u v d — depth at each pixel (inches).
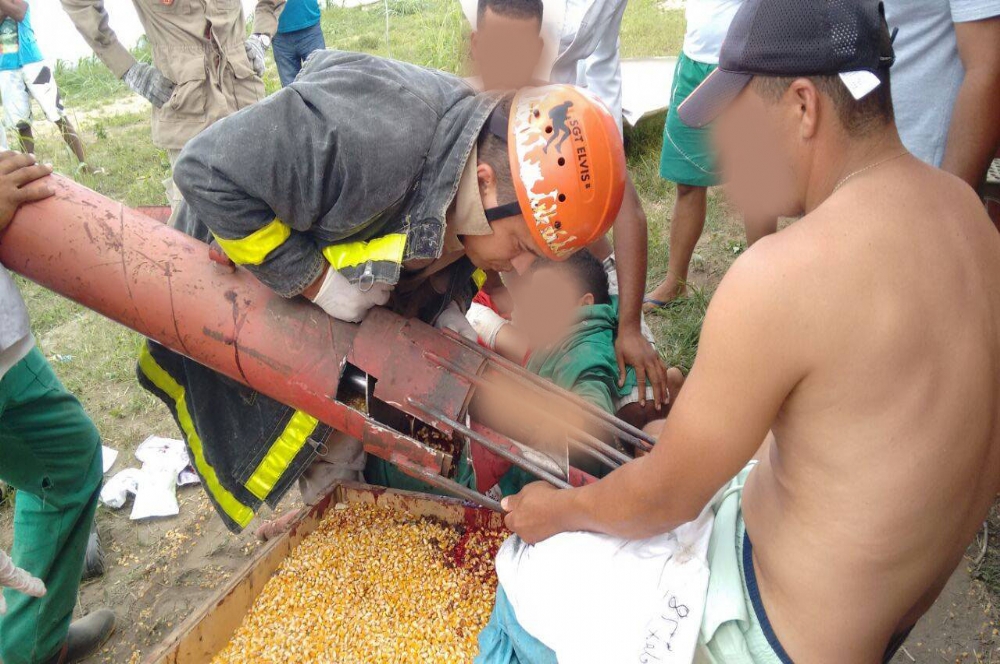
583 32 129.3
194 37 185.8
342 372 82.8
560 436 85.5
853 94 54.7
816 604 62.7
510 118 71.9
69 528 96.0
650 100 237.6
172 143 194.7
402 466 84.7
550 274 109.1
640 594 69.9
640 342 111.7
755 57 57.3
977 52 98.5
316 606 92.0
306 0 270.5
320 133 69.7
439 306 94.7
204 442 98.7
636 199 110.7
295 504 130.8
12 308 81.1
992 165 123.0
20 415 89.6
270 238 74.6
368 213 72.1
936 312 54.5
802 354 54.4
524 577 77.7
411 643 86.7
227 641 89.1
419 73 76.5
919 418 55.1
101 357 169.5
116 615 111.9
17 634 95.1
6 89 237.5
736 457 58.8
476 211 73.7
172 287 83.1
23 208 81.5
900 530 57.9
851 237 54.0
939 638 99.0
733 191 64.3
